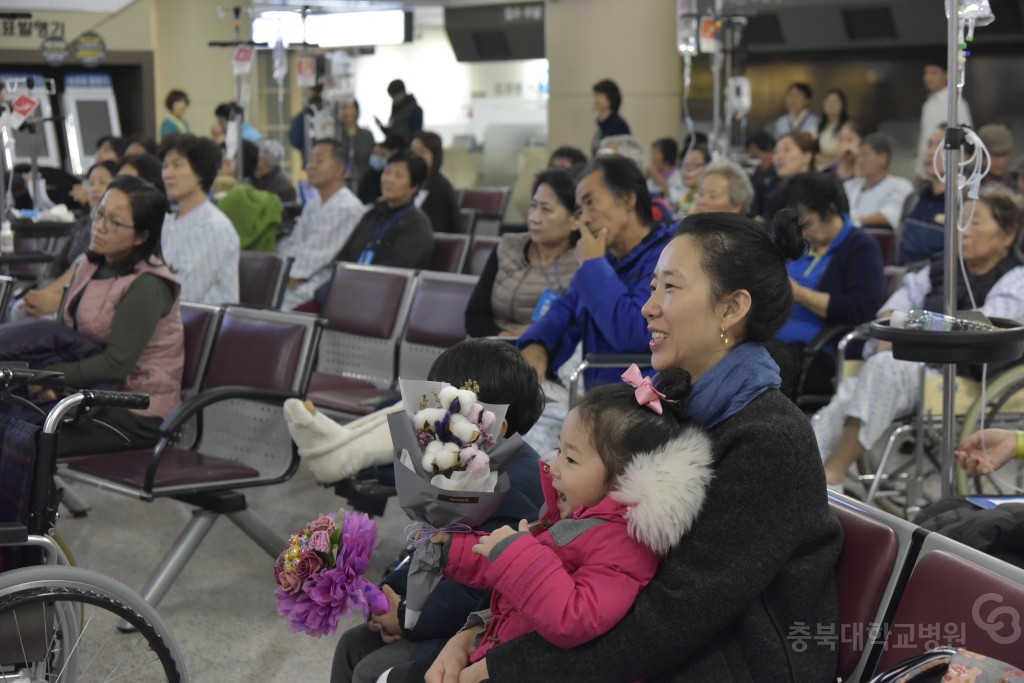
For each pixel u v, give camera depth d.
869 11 10.21
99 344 3.97
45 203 8.90
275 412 3.85
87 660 3.35
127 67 12.92
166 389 4.05
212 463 3.75
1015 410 4.02
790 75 11.13
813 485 1.81
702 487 1.75
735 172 4.80
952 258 3.12
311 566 2.23
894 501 4.39
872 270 4.48
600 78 11.24
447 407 2.07
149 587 3.67
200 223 5.32
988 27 9.53
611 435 1.82
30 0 11.91
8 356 3.74
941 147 3.52
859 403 4.10
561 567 1.79
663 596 1.76
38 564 2.54
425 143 8.03
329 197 6.54
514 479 2.24
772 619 1.83
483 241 6.36
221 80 13.97
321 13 9.51
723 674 1.80
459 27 13.34
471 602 2.21
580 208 3.48
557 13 11.36
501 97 18.09
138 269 3.96
